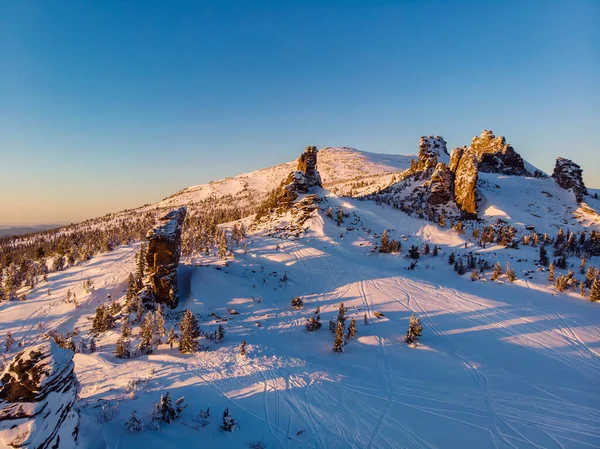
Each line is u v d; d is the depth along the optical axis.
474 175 91.44
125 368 32.19
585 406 27.75
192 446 19.52
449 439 22.62
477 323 44.22
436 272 64.12
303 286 58.91
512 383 31.03
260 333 42.19
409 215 91.88
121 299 60.62
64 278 79.50
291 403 25.64
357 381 30.19
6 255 120.06
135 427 20.00
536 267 62.28
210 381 28.81
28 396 14.03
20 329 55.81
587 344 38.84
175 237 50.69
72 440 15.89
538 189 104.62
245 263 66.31
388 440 22.05
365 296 53.69
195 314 47.75
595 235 71.00
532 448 22.33
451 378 31.64
